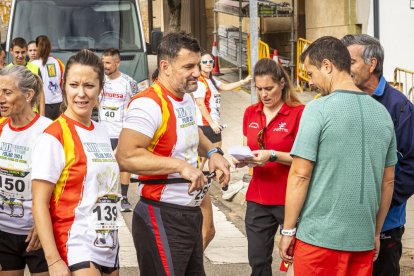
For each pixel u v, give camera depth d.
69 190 5.25
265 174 6.95
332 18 19.89
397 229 6.21
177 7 23.73
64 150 5.23
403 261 8.62
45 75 13.23
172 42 5.71
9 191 5.96
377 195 5.45
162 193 5.79
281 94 6.99
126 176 11.06
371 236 5.41
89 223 5.26
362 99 5.36
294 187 5.33
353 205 5.30
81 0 16.12
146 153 5.63
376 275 6.31
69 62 5.34
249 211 7.08
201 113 11.80
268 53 20.02
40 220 5.14
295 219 5.38
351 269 5.43
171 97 5.77
